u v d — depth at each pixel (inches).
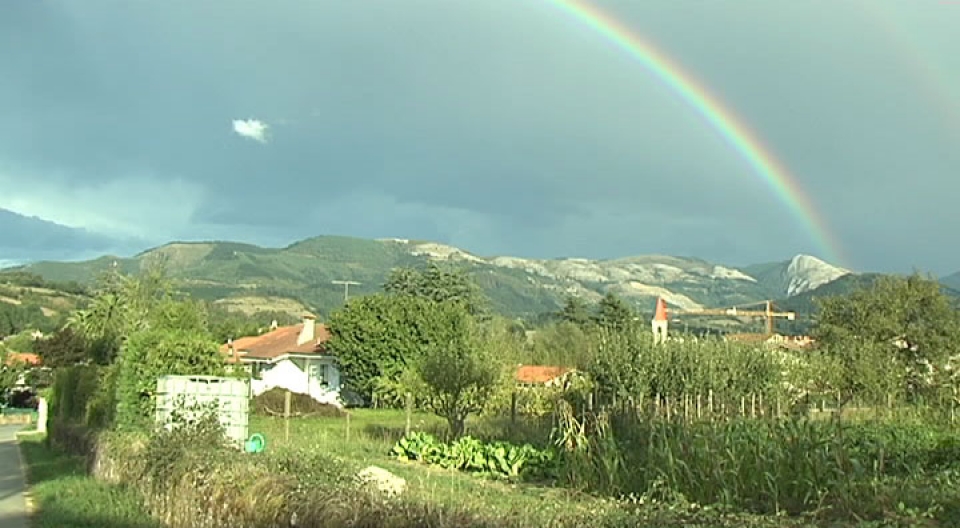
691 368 980.6
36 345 3127.5
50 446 1322.6
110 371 969.5
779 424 546.0
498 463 745.6
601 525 273.7
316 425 1491.1
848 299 1975.9
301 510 334.6
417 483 533.6
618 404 883.4
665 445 536.7
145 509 558.3
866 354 1278.3
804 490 461.1
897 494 441.1
